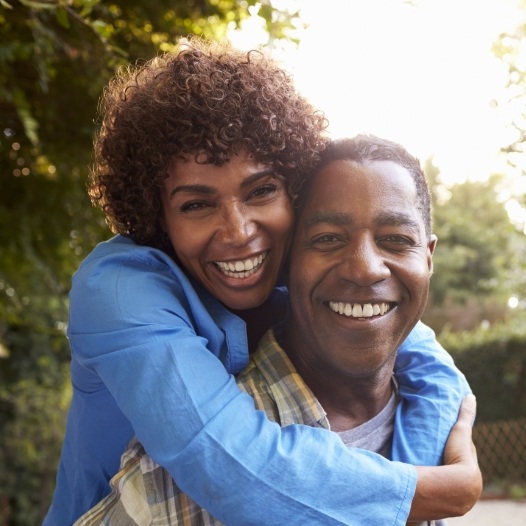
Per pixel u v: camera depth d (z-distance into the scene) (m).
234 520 1.35
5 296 4.70
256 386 1.65
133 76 1.75
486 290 19.41
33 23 2.98
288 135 1.61
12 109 3.85
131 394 1.45
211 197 1.60
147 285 1.59
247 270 1.66
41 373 8.88
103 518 1.66
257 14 2.62
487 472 10.22
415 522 1.60
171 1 3.70
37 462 8.23
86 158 4.17
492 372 10.37
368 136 1.65
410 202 1.58
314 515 1.35
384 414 1.75
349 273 1.52
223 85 1.59
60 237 4.53
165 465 1.39
